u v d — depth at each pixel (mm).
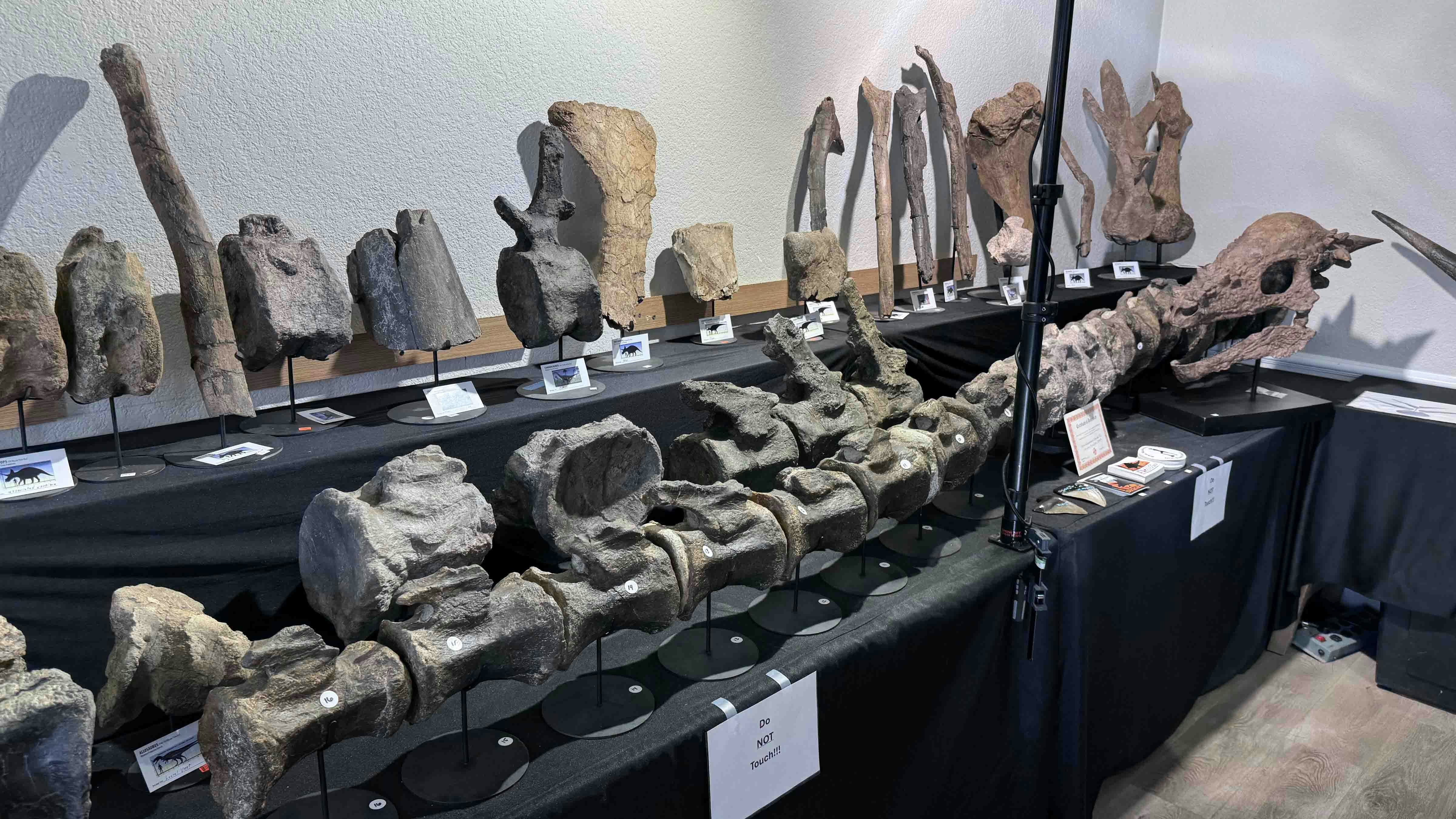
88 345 1199
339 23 1630
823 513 1355
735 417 1557
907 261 3029
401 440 1447
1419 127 2938
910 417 1697
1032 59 3270
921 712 1561
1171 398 2633
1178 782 2131
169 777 1113
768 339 1729
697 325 2422
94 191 1421
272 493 1322
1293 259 2412
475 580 1034
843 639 1408
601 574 1130
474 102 1858
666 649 1393
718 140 2379
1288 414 2449
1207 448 2303
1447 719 2389
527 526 1473
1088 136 3568
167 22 1440
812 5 2520
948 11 2926
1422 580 2439
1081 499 1929
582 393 1749
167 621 961
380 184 1752
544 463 1337
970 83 3074
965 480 1728
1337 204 3182
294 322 1400
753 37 2393
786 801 1352
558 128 1857
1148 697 2152
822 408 1678
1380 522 2514
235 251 1397
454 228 1889
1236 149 3434
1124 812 2027
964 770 1698
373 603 1083
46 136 1361
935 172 3057
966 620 1585
